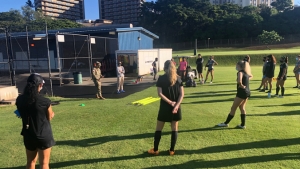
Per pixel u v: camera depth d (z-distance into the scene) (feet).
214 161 14.10
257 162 13.84
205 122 21.61
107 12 507.30
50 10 435.94
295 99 31.83
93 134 19.06
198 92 39.09
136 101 32.89
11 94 36.83
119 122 22.20
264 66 38.42
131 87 50.06
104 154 15.38
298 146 15.92
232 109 19.65
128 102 32.65
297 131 18.76
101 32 83.71
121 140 17.67
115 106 29.55
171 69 13.84
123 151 15.75
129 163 14.08
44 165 10.95
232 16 281.54
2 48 98.12
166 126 20.52
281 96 33.60
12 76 48.26
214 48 251.39
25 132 10.60
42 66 95.40
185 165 13.70
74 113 26.11
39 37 59.62
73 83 58.75
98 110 27.25
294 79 54.90
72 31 96.22
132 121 22.43
